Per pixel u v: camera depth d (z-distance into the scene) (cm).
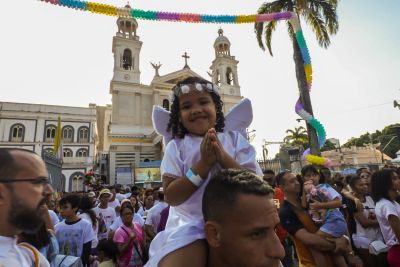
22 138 3519
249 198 104
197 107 153
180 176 143
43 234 182
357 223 443
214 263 123
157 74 3525
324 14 1141
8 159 120
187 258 121
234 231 104
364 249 419
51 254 248
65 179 3466
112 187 873
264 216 103
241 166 143
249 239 103
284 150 1822
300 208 356
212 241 112
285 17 538
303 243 324
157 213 589
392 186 349
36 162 129
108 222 671
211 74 4059
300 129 3912
